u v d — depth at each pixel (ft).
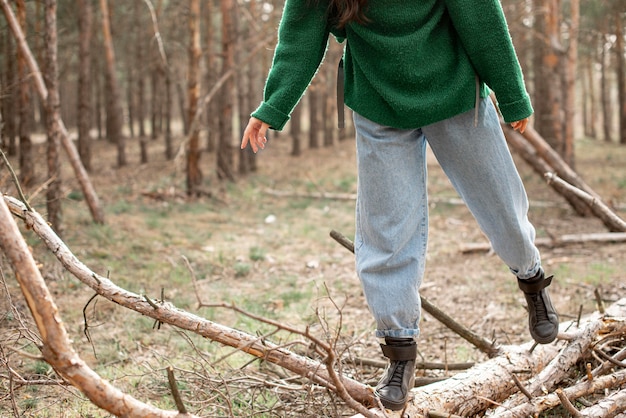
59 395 11.55
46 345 6.63
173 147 75.36
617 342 11.66
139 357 13.94
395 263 7.88
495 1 7.34
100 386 6.81
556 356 10.64
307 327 7.02
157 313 8.59
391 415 8.46
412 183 7.85
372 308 7.95
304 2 7.68
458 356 13.98
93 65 83.05
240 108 54.34
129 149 79.05
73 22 65.46
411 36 7.30
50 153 25.20
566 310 17.10
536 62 64.75
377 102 7.61
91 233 26.91
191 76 39.93
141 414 7.00
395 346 8.02
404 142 7.80
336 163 64.54
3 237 6.37
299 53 7.75
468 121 7.67
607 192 42.75
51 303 6.56
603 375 10.35
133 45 82.53
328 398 10.08
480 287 20.18
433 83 7.47
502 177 7.78
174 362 13.38
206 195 40.63
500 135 7.85
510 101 7.54
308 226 31.63
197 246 26.73
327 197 41.19
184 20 55.36
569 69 42.29
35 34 26.68
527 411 8.97
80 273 8.64
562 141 48.70
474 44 7.39
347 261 24.75
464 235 29.45
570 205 32.94
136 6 65.87
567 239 26.04
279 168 60.08
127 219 31.32
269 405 10.86
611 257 23.66
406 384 8.07
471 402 9.62
